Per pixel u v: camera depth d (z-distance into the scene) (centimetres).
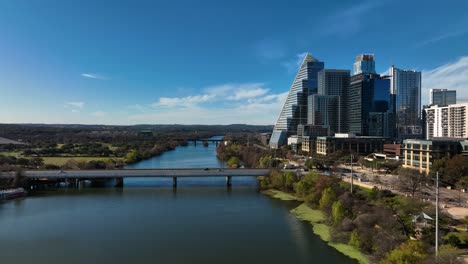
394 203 12044
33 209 14975
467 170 16088
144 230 11850
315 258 9219
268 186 19612
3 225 12456
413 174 16038
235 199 17075
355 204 12000
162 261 9212
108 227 12212
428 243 8312
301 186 16712
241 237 11038
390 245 8281
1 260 9325
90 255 9638
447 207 12294
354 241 9644
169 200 16888
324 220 12738
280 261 9094
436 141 19338
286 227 12056
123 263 9112
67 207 15362
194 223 12688
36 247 10250
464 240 8594
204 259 9319
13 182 18738
